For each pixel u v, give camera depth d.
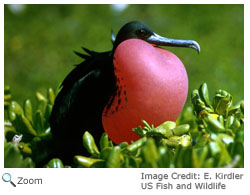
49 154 7.84
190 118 7.88
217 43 18.06
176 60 7.20
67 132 8.05
